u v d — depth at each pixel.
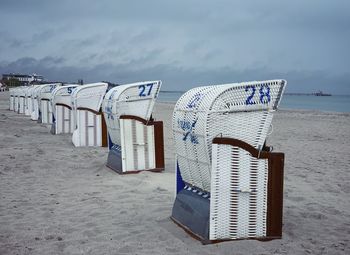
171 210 6.46
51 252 4.77
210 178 5.02
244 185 4.96
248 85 4.95
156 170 9.24
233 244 4.88
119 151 9.48
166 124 22.64
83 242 5.09
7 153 11.39
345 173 9.85
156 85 9.17
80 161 10.66
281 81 5.02
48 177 8.87
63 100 16.41
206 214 5.05
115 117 9.16
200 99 5.26
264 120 5.05
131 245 4.97
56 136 15.66
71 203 6.88
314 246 5.05
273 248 4.86
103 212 6.37
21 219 6.03
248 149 4.93
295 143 15.65
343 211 6.71
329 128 22.80
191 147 5.32
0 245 4.98
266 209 5.07
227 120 4.94
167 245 4.96
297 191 7.97
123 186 8.01
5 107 36.75
